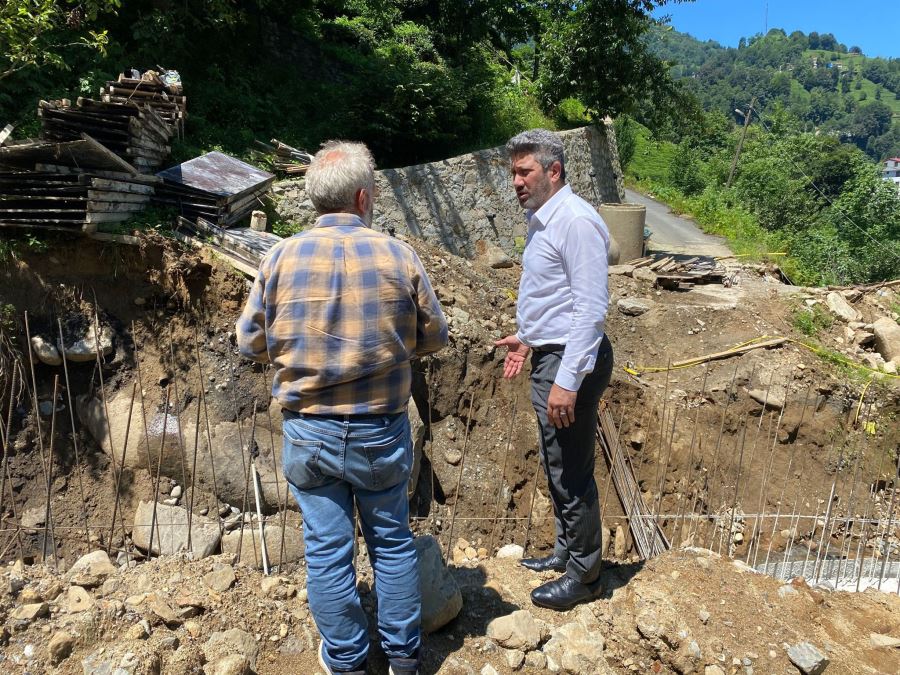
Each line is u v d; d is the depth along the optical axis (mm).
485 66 15500
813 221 24578
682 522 4777
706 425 6422
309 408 2111
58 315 4773
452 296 6711
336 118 10234
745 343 7457
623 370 6883
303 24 12125
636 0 14477
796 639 2785
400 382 2184
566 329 2580
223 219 5746
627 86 15172
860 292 9289
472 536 5062
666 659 2654
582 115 16703
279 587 2785
